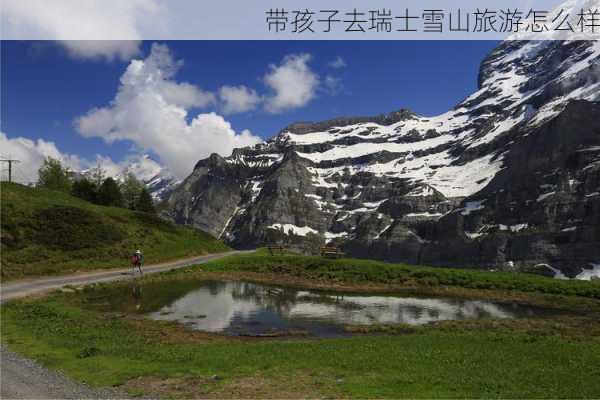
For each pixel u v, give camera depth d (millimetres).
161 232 93500
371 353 24312
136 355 23547
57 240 69000
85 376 19750
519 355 23984
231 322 36156
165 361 22609
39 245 65812
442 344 26812
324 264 65562
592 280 52094
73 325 31531
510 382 19016
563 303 45844
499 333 31328
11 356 23156
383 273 60406
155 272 63000
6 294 43656
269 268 67438
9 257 59125
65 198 91188
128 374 20047
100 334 28953
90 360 22406
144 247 80375
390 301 47375
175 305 42781
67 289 48344
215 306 42812
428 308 43344
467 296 50656
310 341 29234
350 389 17938
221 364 21922
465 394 17391
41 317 34031
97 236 75125
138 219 95750
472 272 57812
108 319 34656
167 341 28766
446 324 35125
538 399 16891
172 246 87188
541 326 34219
